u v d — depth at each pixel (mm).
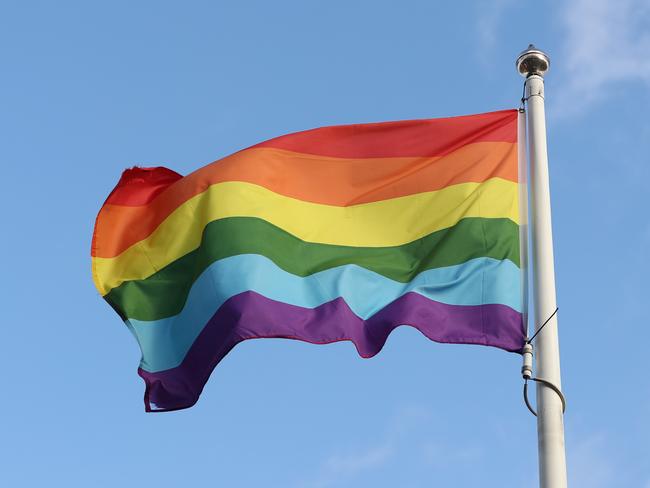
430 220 11438
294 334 10805
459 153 11750
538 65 11711
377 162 11984
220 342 10914
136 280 12156
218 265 11375
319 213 11805
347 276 11203
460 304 10680
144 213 12680
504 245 11000
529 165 11250
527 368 10062
